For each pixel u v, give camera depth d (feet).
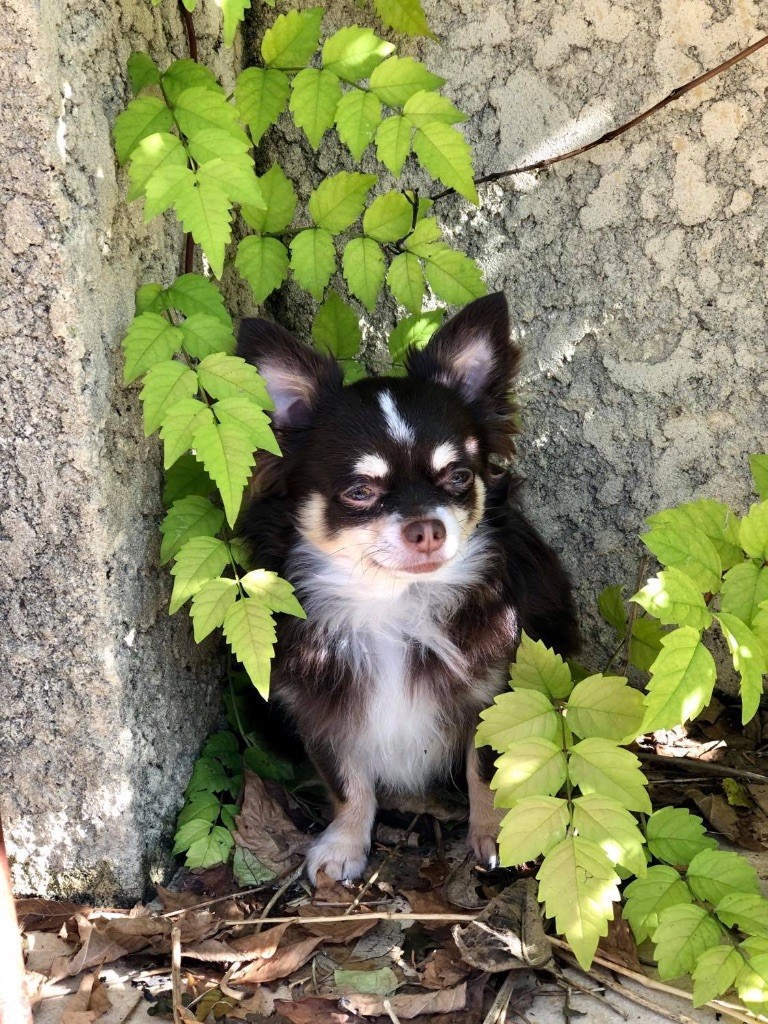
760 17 1.86
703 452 2.08
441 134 1.74
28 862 1.70
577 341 2.10
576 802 1.44
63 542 1.56
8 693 1.63
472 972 1.47
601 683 1.59
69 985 1.50
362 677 1.86
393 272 1.91
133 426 1.65
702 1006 1.40
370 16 2.03
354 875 1.73
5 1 1.36
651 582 1.46
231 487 1.49
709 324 2.02
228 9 1.56
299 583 1.88
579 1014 1.40
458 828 1.90
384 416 1.80
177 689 1.82
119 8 1.58
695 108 1.92
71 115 1.45
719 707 2.14
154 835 1.75
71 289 1.46
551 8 1.94
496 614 1.87
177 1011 1.40
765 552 1.59
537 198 2.05
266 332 1.77
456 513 1.79
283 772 1.98
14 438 1.52
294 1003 1.44
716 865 1.47
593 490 2.16
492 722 1.55
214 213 1.52
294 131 2.13
